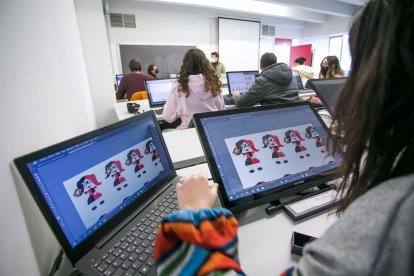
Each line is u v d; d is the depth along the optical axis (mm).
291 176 738
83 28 2920
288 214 675
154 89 2447
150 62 6121
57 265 562
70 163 499
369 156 340
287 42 8914
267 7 6500
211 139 679
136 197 643
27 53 646
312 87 1003
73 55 1709
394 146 309
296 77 3148
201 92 1853
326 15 8227
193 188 464
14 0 589
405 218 231
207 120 694
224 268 314
